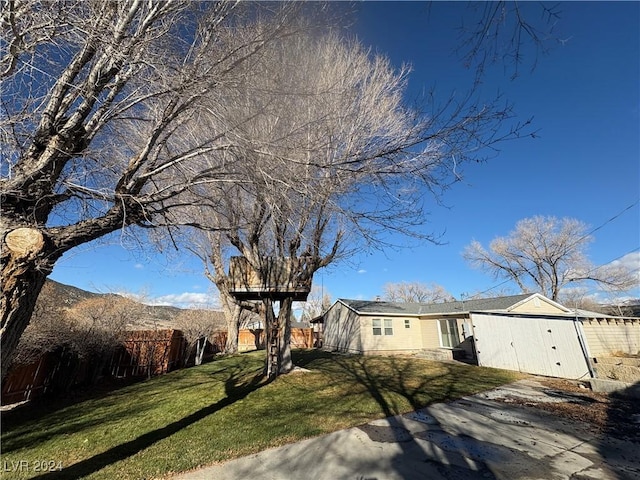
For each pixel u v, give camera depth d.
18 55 2.56
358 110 4.94
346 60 5.93
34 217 2.84
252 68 3.06
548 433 5.07
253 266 9.39
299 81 3.41
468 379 9.79
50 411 7.01
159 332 13.34
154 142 3.35
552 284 27.00
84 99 2.92
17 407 7.37
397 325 19.02
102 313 9.96
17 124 2.68
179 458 4.09
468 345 17.08
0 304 2.50
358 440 4.71
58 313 8.66
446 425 5.39
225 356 17.52
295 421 5.57
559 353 10.59
